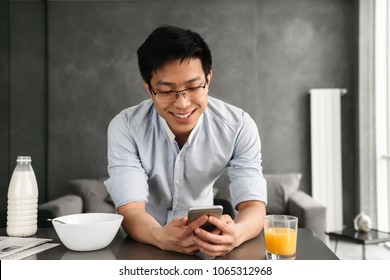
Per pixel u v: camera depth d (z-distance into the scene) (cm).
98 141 455
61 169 453
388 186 422
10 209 123
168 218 157
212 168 149
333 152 445
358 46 442
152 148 143
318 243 111
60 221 111
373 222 433
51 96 454
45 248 107
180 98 112
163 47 108
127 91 455
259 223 121
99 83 455
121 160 136
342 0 468
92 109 455
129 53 456
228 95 453
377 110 429
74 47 454
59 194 453
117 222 107
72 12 454
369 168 437
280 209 388
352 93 466
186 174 149
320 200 443
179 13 456
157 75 111
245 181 139
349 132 467
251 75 454
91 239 103
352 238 319
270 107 465
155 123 141
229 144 144
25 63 404
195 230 98
